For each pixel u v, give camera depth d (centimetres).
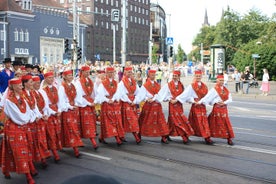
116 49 10725
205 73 4841
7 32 6894
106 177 179
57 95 856
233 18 5962
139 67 3556
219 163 850
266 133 1219
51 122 848
